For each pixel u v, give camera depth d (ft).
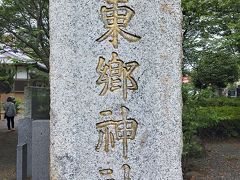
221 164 26.61
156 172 8.62
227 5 26.16
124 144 8.61
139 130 8.64
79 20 8.73
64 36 8.71
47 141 19.19
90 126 8.61
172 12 8.87
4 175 23.61
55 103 8.66
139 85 8.70
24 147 20.12
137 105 8.66
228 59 39.91
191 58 28.17
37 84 35.47
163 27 8.82
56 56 8.71
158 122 8.69
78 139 8.60
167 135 8.70
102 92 8.65
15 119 53.36
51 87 8.69
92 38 8.72
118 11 8.75
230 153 30.48
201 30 27.48
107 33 8.73
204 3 24.68
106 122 8.61
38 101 22.97
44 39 25.95
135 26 8.76
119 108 8.64
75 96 8.64
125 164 8.59
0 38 26.55
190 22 26.30
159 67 8.76
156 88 8.72
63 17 8.73
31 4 25.20
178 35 8.85
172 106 8.75
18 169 19.65
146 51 8.75
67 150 8.60
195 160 27.40
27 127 21.45
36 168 19.13
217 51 33.19
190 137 21.36
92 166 8.57
